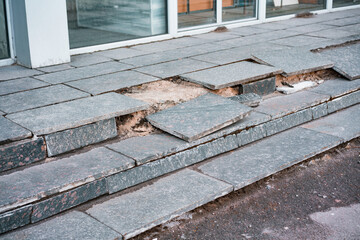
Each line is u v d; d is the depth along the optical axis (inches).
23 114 155.6
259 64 219.9
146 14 286.2
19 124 145.3
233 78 194.2
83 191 129.7
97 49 265.4
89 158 142.4
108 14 267.0
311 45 259.8
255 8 350.0
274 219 130.9
